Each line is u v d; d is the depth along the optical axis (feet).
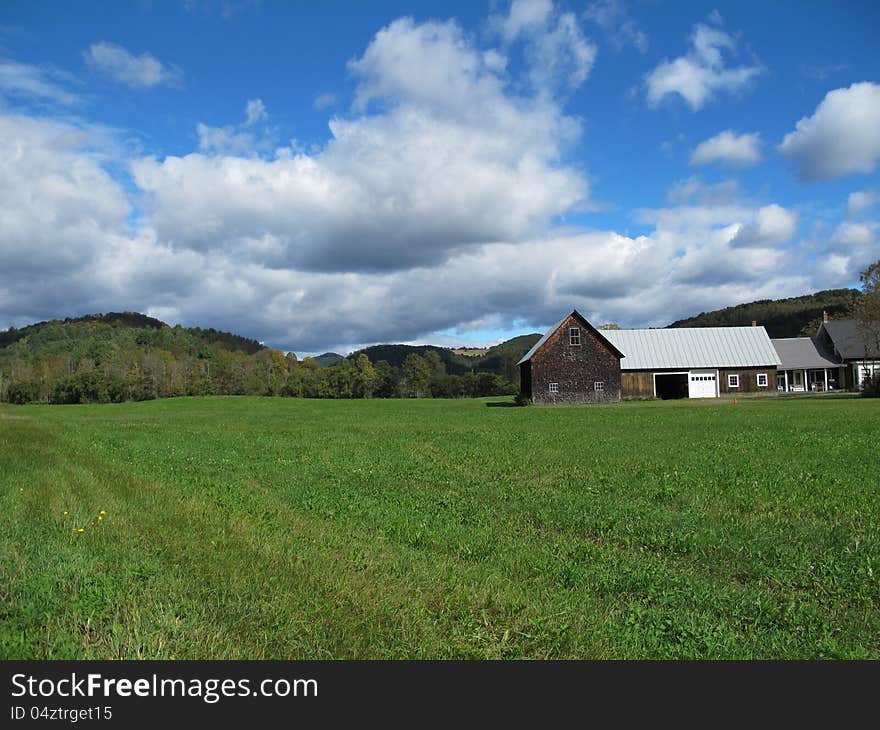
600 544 33.12
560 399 211.41
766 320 511.81
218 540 31.78
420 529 35.58
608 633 21.49
